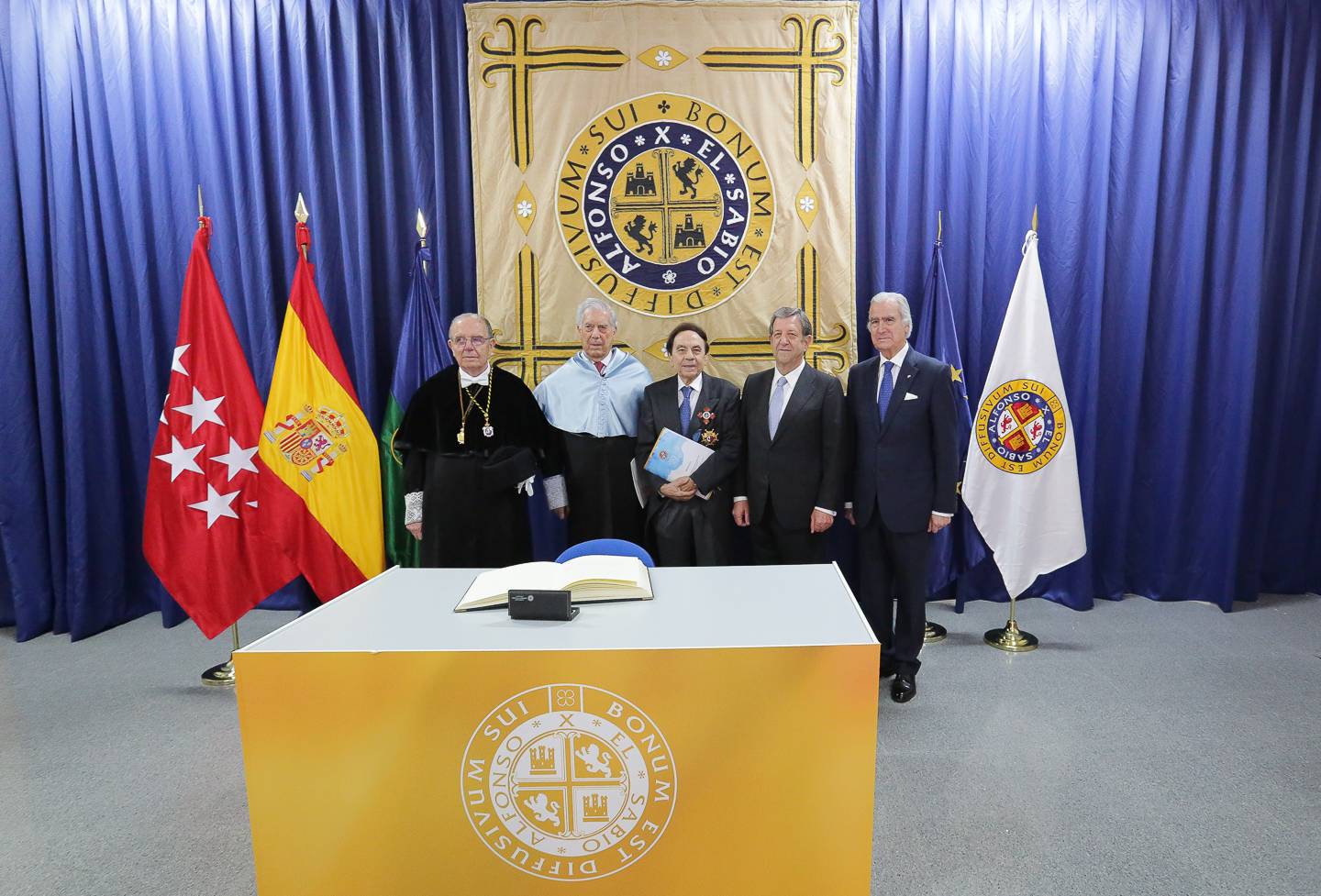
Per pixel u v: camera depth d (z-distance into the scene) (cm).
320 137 367
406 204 370
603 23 352
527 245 359
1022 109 371
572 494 321
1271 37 371
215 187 370
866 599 311
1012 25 368
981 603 399
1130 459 387
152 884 199
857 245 375
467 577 194
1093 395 378
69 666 336
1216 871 198
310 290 329
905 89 362
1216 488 388
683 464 299
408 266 372
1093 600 398
